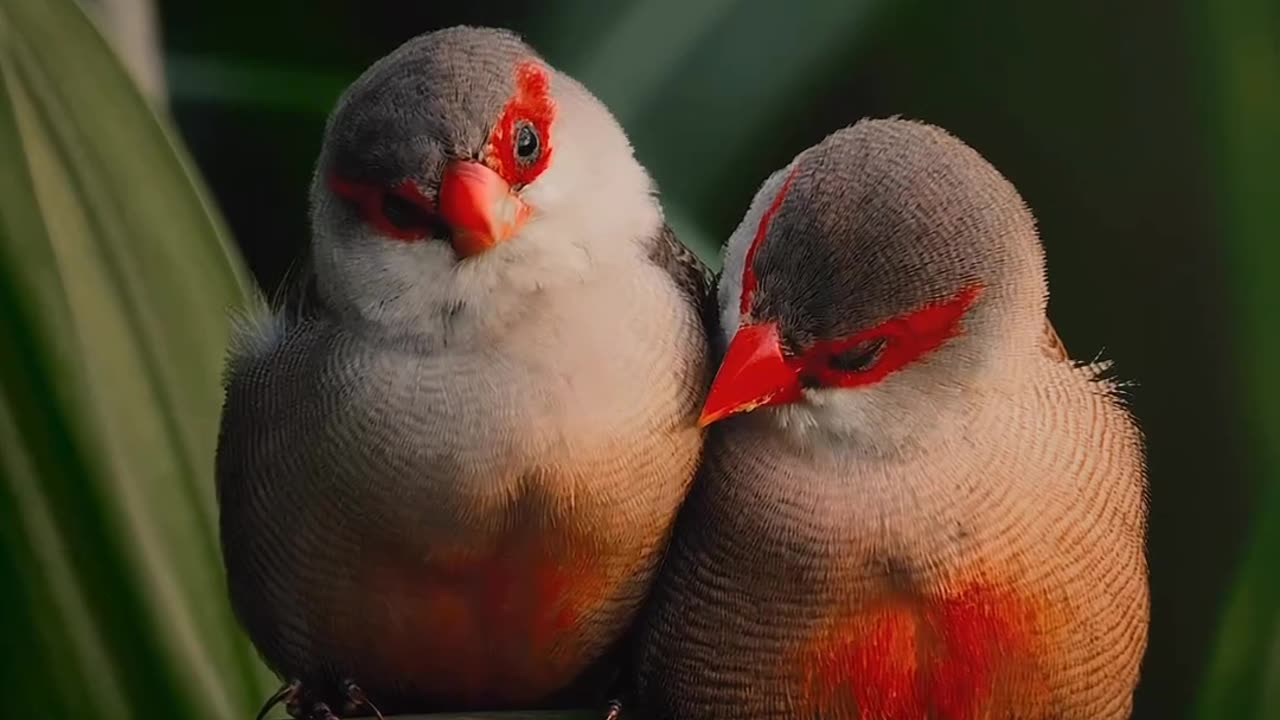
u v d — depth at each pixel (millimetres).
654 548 890
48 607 882
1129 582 890
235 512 893
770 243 884
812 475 887
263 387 891
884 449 886
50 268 889
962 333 884
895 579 886
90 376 889
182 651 887
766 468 888
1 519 882
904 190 884
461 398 883
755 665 890
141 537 889
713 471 891
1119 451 891
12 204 890
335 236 888
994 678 887
